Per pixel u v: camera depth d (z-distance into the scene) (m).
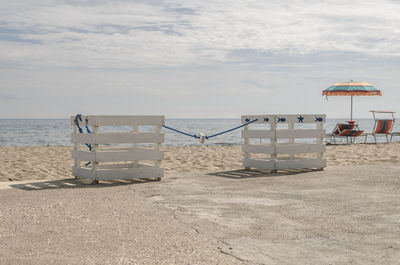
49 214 4.80
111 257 3.37
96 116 7.20
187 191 6.36
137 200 5.64
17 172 9.09
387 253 3.54
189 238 3.90
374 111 17.30
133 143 7.75
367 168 8.91
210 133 40.06
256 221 4.54
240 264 3.25
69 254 3.44
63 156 12.68
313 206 5.25
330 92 17.64
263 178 7.73
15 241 3.80
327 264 3.29
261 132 8.74
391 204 5.36
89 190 6.50
